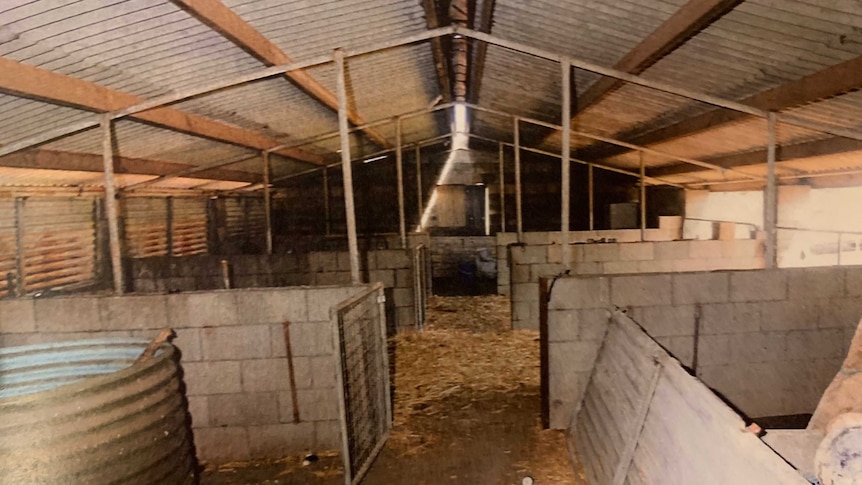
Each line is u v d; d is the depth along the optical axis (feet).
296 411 11.99
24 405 7.79
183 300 11.65
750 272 12.48
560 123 22.56
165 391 9.65
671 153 22.31
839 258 20.79
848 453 5.40
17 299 11.54
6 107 10.16
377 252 21.59
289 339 11.81
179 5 8.19
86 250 20.81
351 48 13.10
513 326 22.11
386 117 23.62
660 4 9.78
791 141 16.53
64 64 9.56
